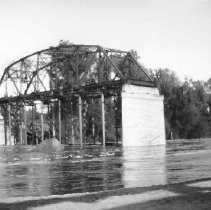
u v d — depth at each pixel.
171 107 102.81
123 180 15.84
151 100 57.81
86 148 51.56
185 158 28.31
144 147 50.12
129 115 54.59
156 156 31.62
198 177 16.14
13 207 9.22
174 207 8.61
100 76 61.12
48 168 22.91
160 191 10.59
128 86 55.03
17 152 47.09
